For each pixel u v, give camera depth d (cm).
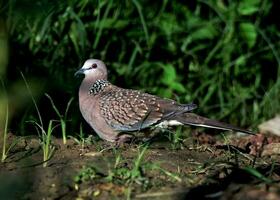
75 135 1123
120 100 996
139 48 1279
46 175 795
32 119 1195
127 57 1317
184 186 755
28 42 1280
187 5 1355
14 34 1276
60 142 941
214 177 788
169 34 1323
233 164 812
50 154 873
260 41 1364
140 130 1016
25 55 1272
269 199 664
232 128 968
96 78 1034
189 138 1089
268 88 1373
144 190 739
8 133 971
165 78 1284
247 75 1359
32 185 766
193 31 1327
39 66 1270
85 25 1294
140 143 962
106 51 1302
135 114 985
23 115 1222
